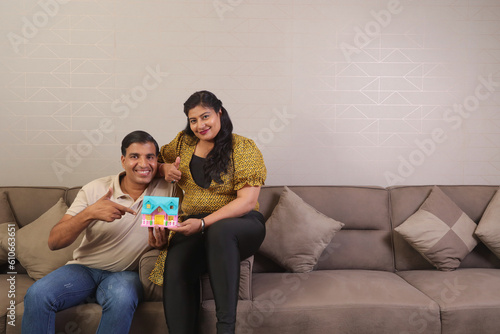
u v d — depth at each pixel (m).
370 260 2.25
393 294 1.84
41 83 2.55
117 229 1.79
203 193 1.76
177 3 2.59
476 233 2.18
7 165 2.55
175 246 1.61
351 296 1.82
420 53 2.64
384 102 2.65
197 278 1.65
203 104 1.71
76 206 1.80
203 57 2.60
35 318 1.55
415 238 2.18
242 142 1.78
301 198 2.32
